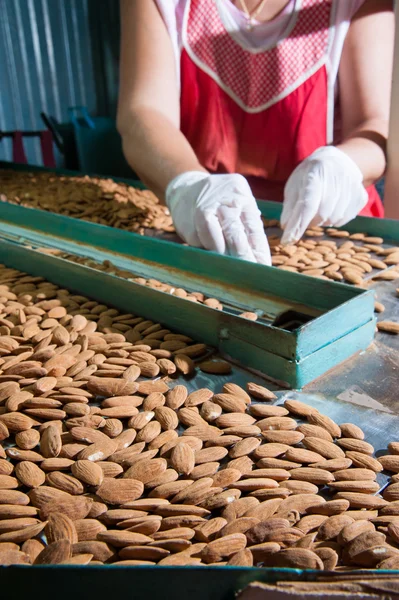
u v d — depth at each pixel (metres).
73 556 0.49
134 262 1.17
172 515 0.54
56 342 0.86
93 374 0.77
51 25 4.02
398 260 1.16
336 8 1.54
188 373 0.78
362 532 0.51
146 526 0.52
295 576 0.39
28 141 4.15
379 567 0.47
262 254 1.15
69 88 4.23
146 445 0.64
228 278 1.02
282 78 1.60
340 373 0.77
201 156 1.73
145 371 0.77
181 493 0.56
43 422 0.68
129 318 0.94
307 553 0.47
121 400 0.71
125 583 0.41
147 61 1.57
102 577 0.41
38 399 0.70
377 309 0.95
